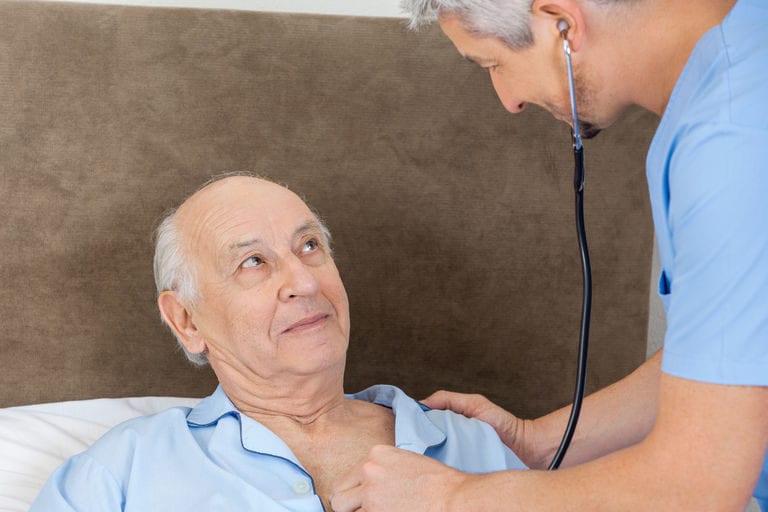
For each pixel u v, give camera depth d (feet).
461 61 6.32
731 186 2.89
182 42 6.14
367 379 6.59
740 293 2.89
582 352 4.18
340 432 4.96
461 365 6.63
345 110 6.31
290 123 6.29
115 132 6.15
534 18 3.45
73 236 6.20
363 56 6.27
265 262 4.89
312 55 6.24
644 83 3.46
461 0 3.52
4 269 6.17
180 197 6.25
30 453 5.53
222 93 6.20
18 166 6.09
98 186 6.18
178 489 4.55
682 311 3.02
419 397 6.63
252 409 4.99
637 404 5.14
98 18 6.05
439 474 3.65
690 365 2.97
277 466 4.66
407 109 6.34
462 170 6.43
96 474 4.59
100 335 6.34
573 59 3.47
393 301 6.51
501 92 3.85
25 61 6.02
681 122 3.12
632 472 3.10
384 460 3.79
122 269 6.28
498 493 3.40
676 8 3.32
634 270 6.64
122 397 6.44
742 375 2.89
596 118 3.68
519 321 6.61
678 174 3.04
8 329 6.24
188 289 4.99
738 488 2.96
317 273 4.94
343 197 6.39
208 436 4.88
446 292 6.54
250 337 4.78
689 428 2.98
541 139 6.44
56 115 6.08
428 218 6.45
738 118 2.94
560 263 6.57
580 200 4.07
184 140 6.22
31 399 6.36
